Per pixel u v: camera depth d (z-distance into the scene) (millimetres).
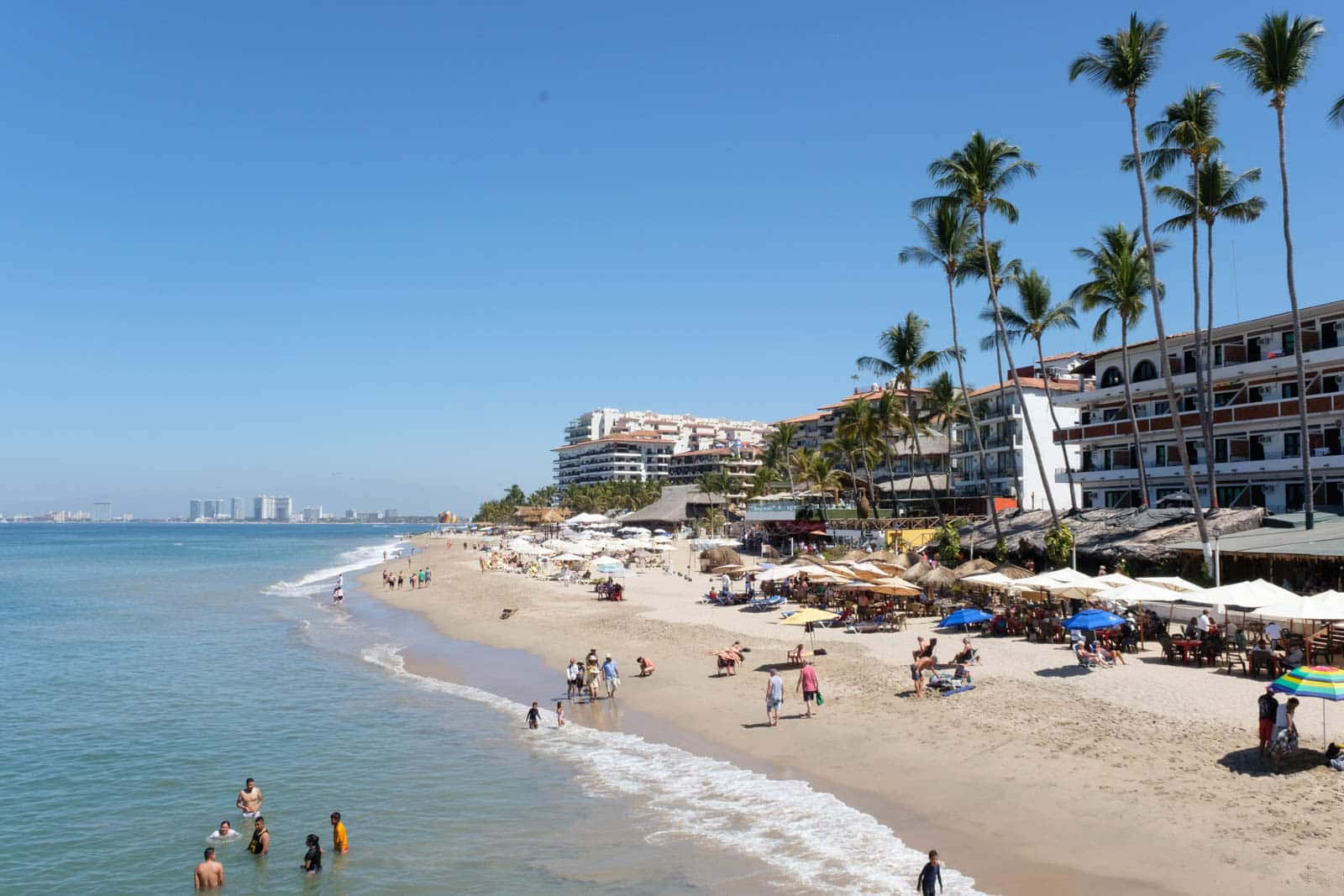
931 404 93188
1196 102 44500
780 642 38594
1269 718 19000
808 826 18484
